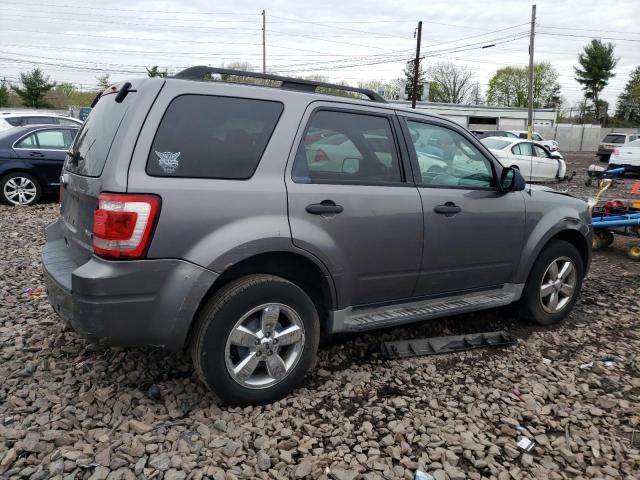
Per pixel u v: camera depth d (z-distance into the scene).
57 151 9.88
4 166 9.41
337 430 2.95
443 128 3.98
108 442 2.75
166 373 3.48
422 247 3.70
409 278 3.72
